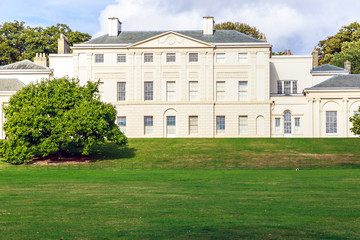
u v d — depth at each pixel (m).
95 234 16.53
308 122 71.88
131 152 54.19
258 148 55.38
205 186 29.95
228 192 26.64
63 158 51.81
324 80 78.44
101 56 73.31
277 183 31.05
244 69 72.56
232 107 72.31
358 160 48.00
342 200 23.08
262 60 72.50
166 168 44.69
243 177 35.44
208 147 56.28
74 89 53.28
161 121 72.50
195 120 72.75
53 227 17.69
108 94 73.12
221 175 37.22
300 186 29.06
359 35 112.25
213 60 72.75
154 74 72.81
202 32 76.38
